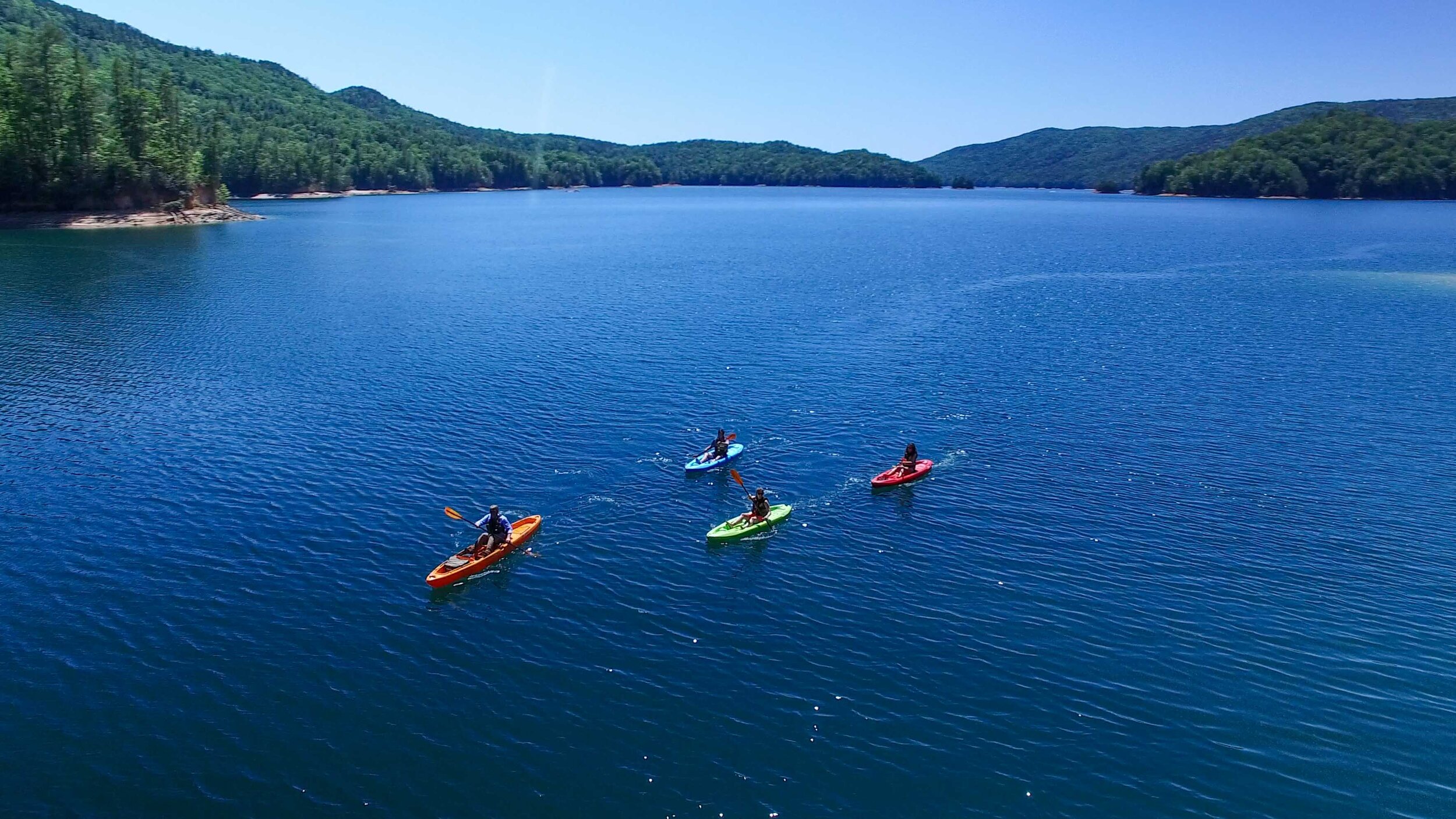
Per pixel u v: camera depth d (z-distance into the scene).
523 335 69.31
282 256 117.50
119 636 28.17
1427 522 36.22
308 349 63.97
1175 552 33.88
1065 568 32.75
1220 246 138.50
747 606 30.31
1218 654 27.42
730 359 61.97
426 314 77.56
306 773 22.45
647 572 32.66
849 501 38.66
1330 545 34.28
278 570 32.34
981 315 78.81
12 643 27.70
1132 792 21.92
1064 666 26.84
